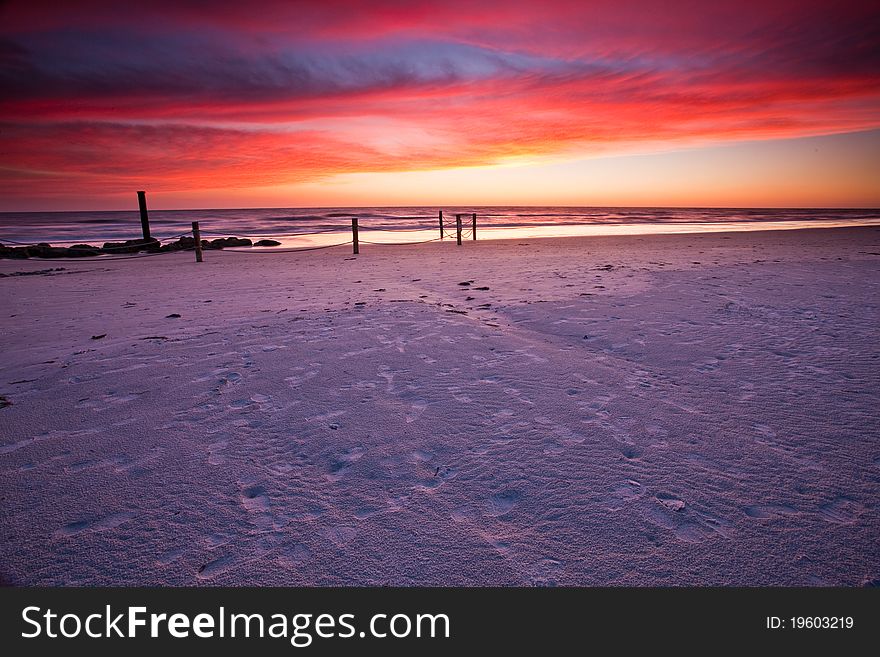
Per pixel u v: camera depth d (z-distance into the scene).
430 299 6.87
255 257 14.77
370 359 4.04
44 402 3.17
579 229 29.50
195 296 7.59
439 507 2.00
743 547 1.74
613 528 1.85
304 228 34.34
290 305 6.57
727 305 6.11
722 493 2.07
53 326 5.47
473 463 2.35
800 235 19.38
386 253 15.05
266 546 1.79
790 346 4.31
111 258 15.21
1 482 2.21
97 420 2.89
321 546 1.79
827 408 2.95
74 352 4.37
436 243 18.59
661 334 4.78
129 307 6.71
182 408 3.06
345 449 2.51
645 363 3.91
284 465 2.36
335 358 4.08
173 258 14.88
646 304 6.23
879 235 18.62
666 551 1.73
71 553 1.76
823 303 6.18
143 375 3.70
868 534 1.79
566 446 2.50
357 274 10.05
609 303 6.33
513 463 2.34
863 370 3.64
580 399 3.14
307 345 4.49
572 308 6.05
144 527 1.90
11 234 29.62
